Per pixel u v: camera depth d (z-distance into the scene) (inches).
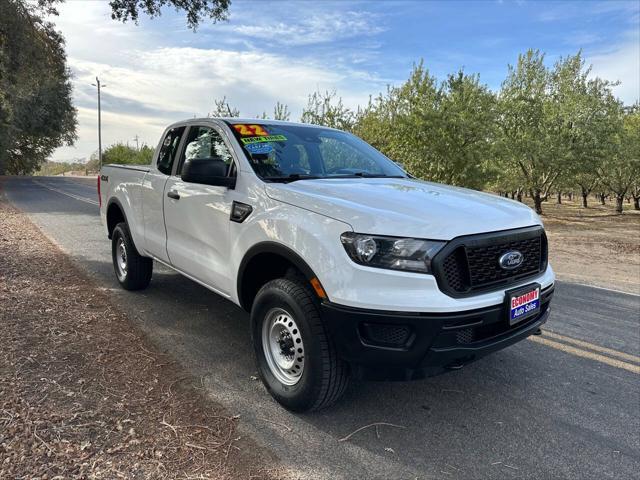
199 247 161.9
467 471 105.7
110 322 182.7
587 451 115.2
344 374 118.3
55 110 1395.2
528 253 126.3
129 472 97.1
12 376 131.1
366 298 104.7
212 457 104.6
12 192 912.9
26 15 748.0
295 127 173.9
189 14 478.6
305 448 111.1
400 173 177.3
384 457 109.3
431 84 715.4
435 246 105.3
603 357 175.2
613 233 676.1
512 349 180.9
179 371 146.2
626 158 1035.9
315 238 113.3
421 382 149.6
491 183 829.2
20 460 98.0
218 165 142.6
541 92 926.4
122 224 224.1
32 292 210.8
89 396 125.3
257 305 130.8
